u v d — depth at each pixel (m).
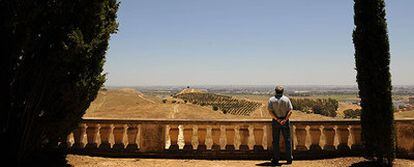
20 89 8.24
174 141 10.64
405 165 9.52
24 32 7.79
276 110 9.77
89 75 8.67
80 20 8.12
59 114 8.57
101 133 10.62
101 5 8.34
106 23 8.98
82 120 10.42
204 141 10.62
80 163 9.56
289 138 9.80
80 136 10.59
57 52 7.84
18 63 8.11
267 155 10.48
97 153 10.48
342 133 10.59
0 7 7.64
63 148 10.38
